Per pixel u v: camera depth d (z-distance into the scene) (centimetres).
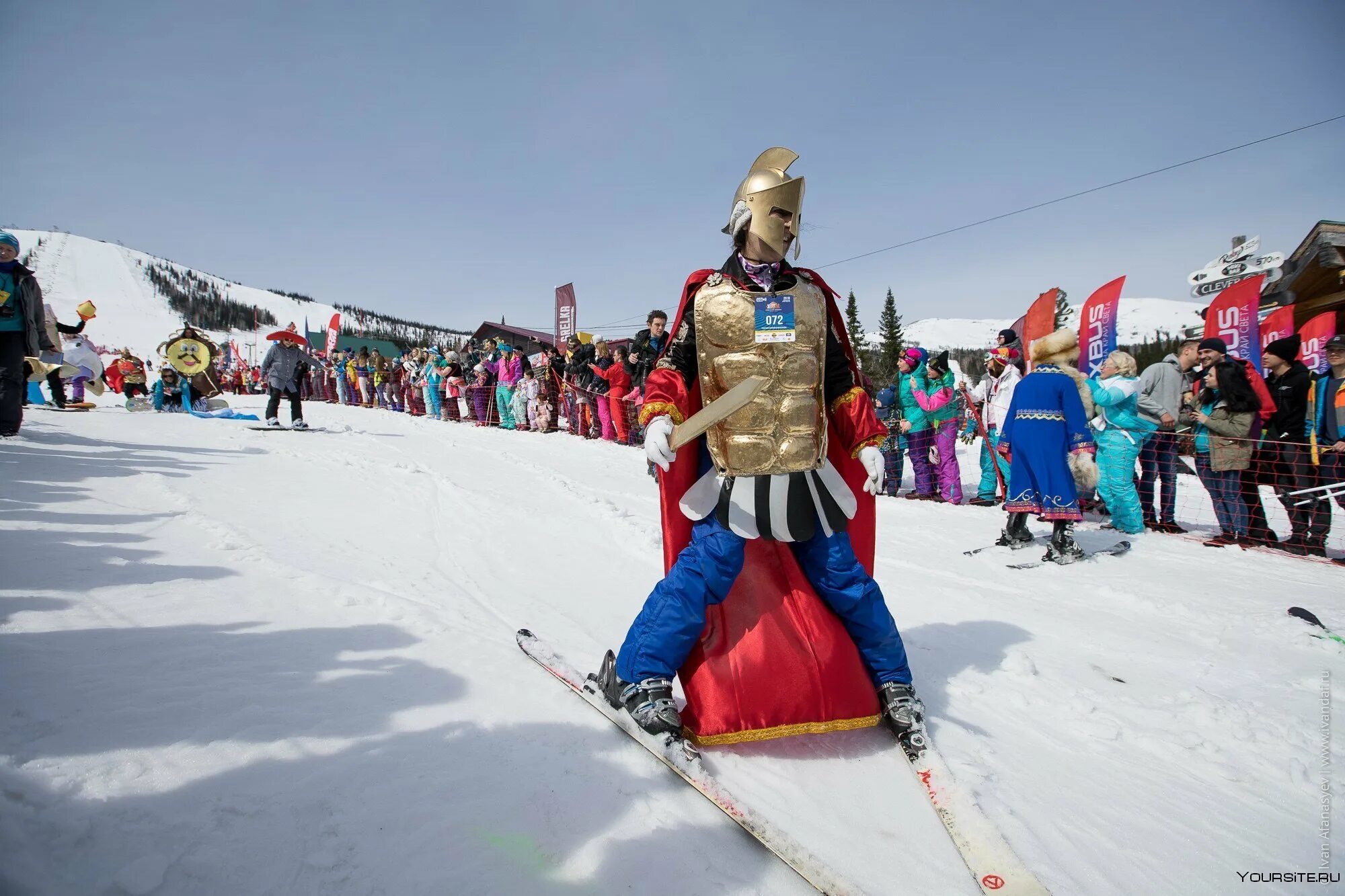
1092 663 340
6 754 187
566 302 2030
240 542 433
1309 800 228
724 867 178
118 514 484
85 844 161
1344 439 580
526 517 603
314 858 167
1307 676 324
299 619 319
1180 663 340
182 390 1545
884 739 255
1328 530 578
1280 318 851
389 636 308
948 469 844
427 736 228
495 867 171
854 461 274
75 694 227
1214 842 205
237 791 189
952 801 208
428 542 506
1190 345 743
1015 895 171
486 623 345
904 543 610
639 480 870
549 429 1478
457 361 1862
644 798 204
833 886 168
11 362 674
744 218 241
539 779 210
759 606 253
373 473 786
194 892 152
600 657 313
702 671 242
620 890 167
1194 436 675
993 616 411
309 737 219
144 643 275
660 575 462
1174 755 255
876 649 256
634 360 1183
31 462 664
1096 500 765
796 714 236
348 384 2531
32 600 307
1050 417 541
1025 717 283
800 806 211
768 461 240
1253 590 464
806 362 245
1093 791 229
